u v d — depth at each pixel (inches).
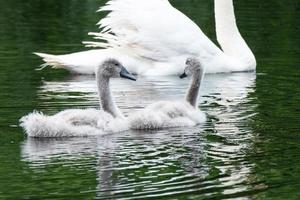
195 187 502.0
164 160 556.4
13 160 550.3
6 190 490.3
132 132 639.1
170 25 901.8
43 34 1015.0
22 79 821.9
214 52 909.8
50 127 611.2
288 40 1015.0
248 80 855.1
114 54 895.1
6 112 685.3
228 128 650.2
